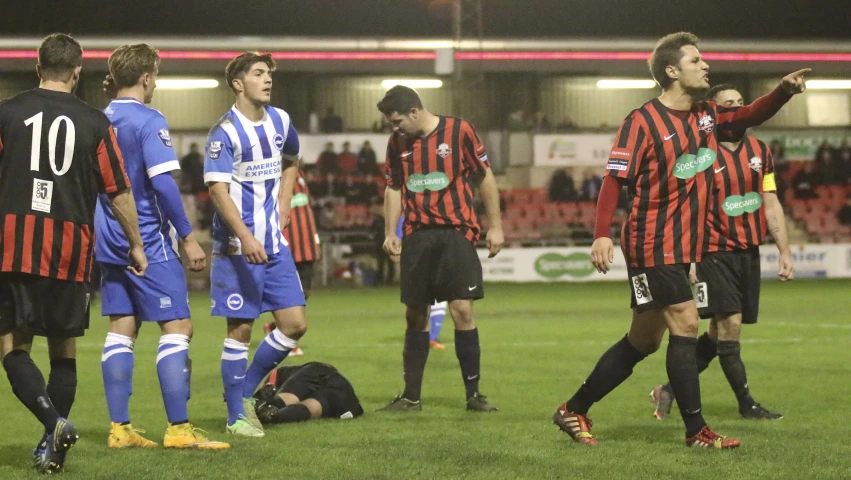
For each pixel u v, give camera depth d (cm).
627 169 1554
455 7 8900
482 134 9412
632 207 1592
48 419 1394
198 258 1647
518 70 9450
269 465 1483
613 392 2367
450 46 9338
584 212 9194
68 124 1448
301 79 9869
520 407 2152
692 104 1588
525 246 8675
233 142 1773
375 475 1403
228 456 1558
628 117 1582
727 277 1998
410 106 2119
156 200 1648
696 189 1573
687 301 1593
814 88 10300
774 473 1402
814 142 9588
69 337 1500
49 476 1398
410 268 2141
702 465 1463
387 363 3039
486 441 1694
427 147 2130
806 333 3822
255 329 4334
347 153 8969
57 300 1443
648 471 1420
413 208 2152
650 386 2467
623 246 1612
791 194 9494
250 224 1814
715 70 9812
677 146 1554
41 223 1423
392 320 4769
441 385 2556
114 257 1647
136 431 1692
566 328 4169
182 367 1658
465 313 2122
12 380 1416
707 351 2112
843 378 2586
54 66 1479
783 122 10294
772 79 10225
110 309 1670
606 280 8550
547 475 1399
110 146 1479
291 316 1867
